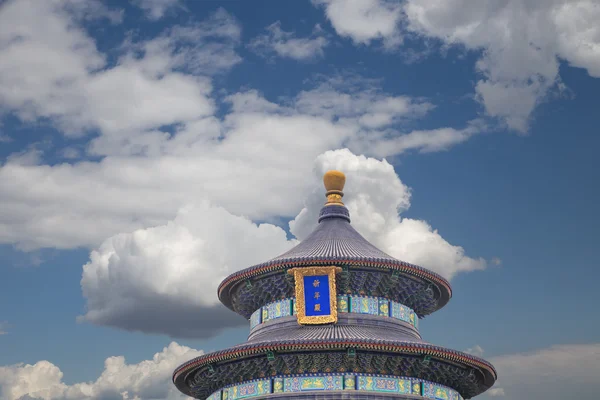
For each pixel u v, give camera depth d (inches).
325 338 2854.3
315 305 3095.5
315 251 3267.7
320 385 2910.9
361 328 3090.6
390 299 3243.1
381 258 3139.8
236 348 2933.1
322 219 3555.6
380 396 2901.1
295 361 2935.5
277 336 3029.0
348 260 3097.9
